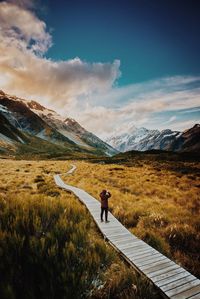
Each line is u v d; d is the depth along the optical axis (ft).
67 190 66.85
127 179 93.76
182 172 125.49
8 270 13.24
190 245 24.95
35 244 14.78
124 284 15.90
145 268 18.44
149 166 176.45
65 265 14.10
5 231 15.51
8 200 22.56
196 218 35.53
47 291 12.88
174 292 15.03
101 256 17.54
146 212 38.11
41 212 20.90
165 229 28.89
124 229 29.86
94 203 47.26
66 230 18.31
